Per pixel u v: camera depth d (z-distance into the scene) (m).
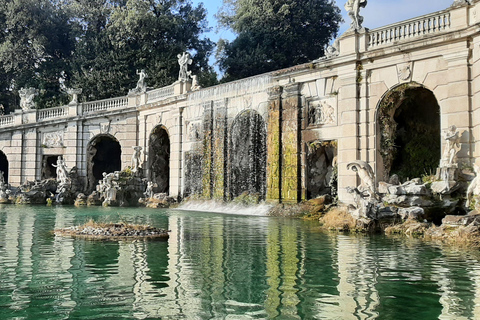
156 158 37.59
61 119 39.53
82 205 33.00
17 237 13.91
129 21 48.25
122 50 50.31
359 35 22.94
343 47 23.44
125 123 38.44
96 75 49.66
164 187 37.91
